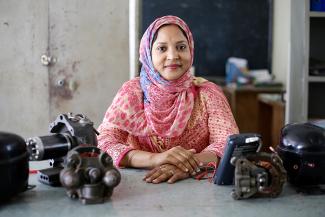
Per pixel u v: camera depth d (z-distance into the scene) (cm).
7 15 279
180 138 179
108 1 288
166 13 555
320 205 123
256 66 571
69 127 138
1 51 281
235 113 495
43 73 287
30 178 146
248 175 125
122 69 294
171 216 114
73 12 285
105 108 296
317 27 319
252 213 116
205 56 570
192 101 180
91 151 127
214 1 560
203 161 159
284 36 524
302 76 308
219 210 118
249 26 565
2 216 114
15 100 287
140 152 164
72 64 289
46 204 122
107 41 291
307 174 133
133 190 135
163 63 176
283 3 527
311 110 330
